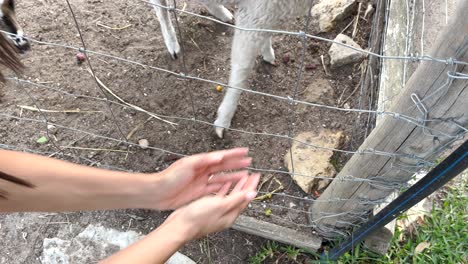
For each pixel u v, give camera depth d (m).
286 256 2.12
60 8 2.84
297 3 1.90
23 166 1.11
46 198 1.17
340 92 2.58
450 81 1.06
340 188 1.75
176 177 1.25
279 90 2.59
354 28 2.77
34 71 2.62
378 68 2.41
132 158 2.38
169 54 2.69
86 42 2.73
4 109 2.49
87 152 2.39
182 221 0.98
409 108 1.22
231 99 2.29
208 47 2.71
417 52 2.62
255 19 1.92
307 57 2.69
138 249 0.91
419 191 1.37
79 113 2.50
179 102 2.54
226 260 2.13
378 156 1.47
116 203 1.27
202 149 2.42
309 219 2.12
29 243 2.15
